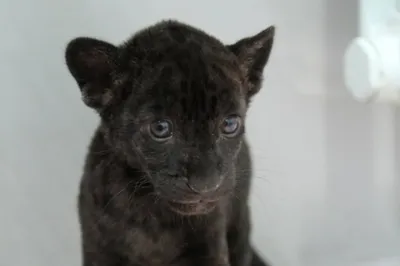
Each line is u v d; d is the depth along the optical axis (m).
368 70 0.81
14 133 0.85
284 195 0.92
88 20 0.86
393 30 0.81
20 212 0.85
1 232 0.85
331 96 0.91
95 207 0.74
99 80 0.72
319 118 0.91
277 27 0.89
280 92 0.90
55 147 0.86
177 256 0.75
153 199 0.74
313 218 0.92
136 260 0.75
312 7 0.90
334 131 0.92
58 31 0.85
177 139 0.69
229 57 0.73
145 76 0.70
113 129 0.72
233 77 0.72
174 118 0.69
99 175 0.74
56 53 0.85
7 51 0.84
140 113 0.70
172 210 0.73
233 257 0.83
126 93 0.71
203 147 0.69
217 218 0.75
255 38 0.75
